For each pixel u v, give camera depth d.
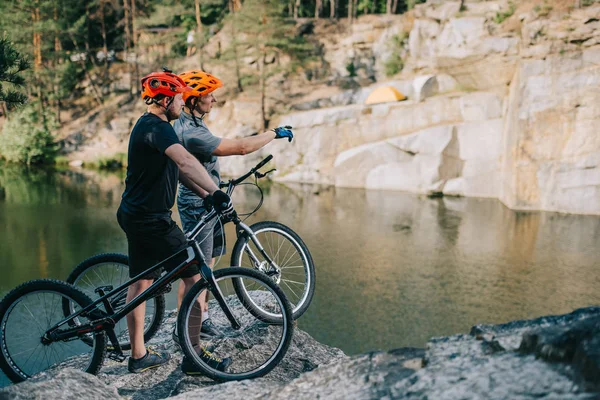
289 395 2.56
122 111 48.78
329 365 2.69
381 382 2.41
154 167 3.18
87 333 3.39
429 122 32.88
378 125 34.38
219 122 41.19
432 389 2.10
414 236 24.00
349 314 16.22
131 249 3.37
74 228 25.77
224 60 44.34
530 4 30.72
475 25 31.88
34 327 3.39
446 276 19.23
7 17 46.66
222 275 3.33
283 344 3.38
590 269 19.58
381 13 55.31
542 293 17.56
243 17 41.62
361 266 20.36
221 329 3.98
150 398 3.38
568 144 26.78
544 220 25.97
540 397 1.85
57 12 51.53
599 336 1.98
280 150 36.72
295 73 45.41
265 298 3.90
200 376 3.51
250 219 26.20
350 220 26.70
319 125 35.75
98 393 2.95
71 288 3.33
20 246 22.97
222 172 37.22
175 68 49.28
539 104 26.97
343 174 34.66
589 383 1.83
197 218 3.89
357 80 43.66
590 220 25.84
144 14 54.28
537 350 2.15
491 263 20.44
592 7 25.86
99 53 54.69
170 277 3.34
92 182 37.53
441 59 32.97
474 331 2.63
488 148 31.28
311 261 3.85
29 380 2.84
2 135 45.38
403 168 33.09
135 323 3.48
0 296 17.33
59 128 48.62
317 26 49.59
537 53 26.92
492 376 2.07
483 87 32.38
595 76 26.00
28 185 36.12
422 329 15.15
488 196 31.34
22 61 8.69
